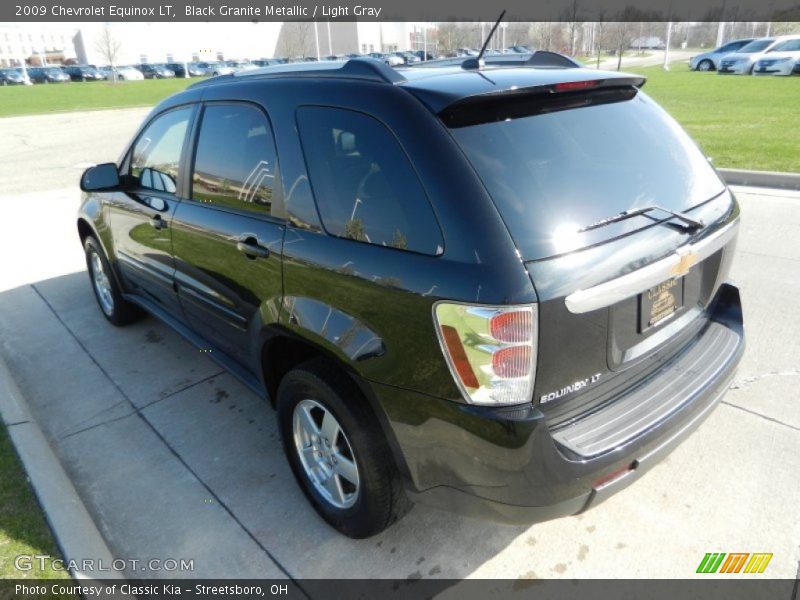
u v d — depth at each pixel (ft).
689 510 9.10
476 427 6.52
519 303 6.09
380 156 7.25
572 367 6.65
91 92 122.31
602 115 8.08
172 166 11.49
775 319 14.71
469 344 6.32
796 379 12.17
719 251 8.55
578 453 6.65
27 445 10.64
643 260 6.92
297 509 9.55
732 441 10.44
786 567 8.10
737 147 34.81
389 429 7.42
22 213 28.86
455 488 7.13
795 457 10.02
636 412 7.29
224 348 11.14
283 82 8.95
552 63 9.38
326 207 7.91
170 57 224.94
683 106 53.47
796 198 25.21
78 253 22.65
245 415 12.09
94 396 12.99
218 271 10.08
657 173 7.93
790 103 53.31
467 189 6.48
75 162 44.09
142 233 12.55
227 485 10.14
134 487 10.16
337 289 7.60
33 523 8.91
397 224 6.99
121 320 15.92
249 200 9.31
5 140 56.54
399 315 6.88
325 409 8.21
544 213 6.57
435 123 6.88
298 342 8.53
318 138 8.10
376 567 8.43
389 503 8.06
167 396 12.85
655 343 7.72
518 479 6.55
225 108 10.05
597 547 8.57
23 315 17.28
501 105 7.26
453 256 6.44
